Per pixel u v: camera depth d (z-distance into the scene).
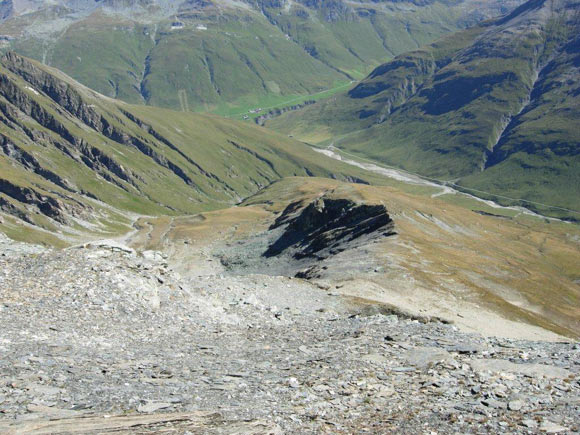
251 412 16.58
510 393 18.42
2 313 27.58
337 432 15.29
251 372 21.59
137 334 28.56
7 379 18.14
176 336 29.25
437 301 87.69
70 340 24.98
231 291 53.84
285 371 21.88
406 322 37.06
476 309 86.94
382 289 87.12
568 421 15.74
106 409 16.22
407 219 181.38
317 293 63.19
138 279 36.81
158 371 21.08
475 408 17.03
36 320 27.38
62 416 15.31
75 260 37.03
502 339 29.81
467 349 25.20
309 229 174.75
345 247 135.38
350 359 23.56
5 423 14.45
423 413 16.83
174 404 17.03
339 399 18.28
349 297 62.94
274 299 55.88
